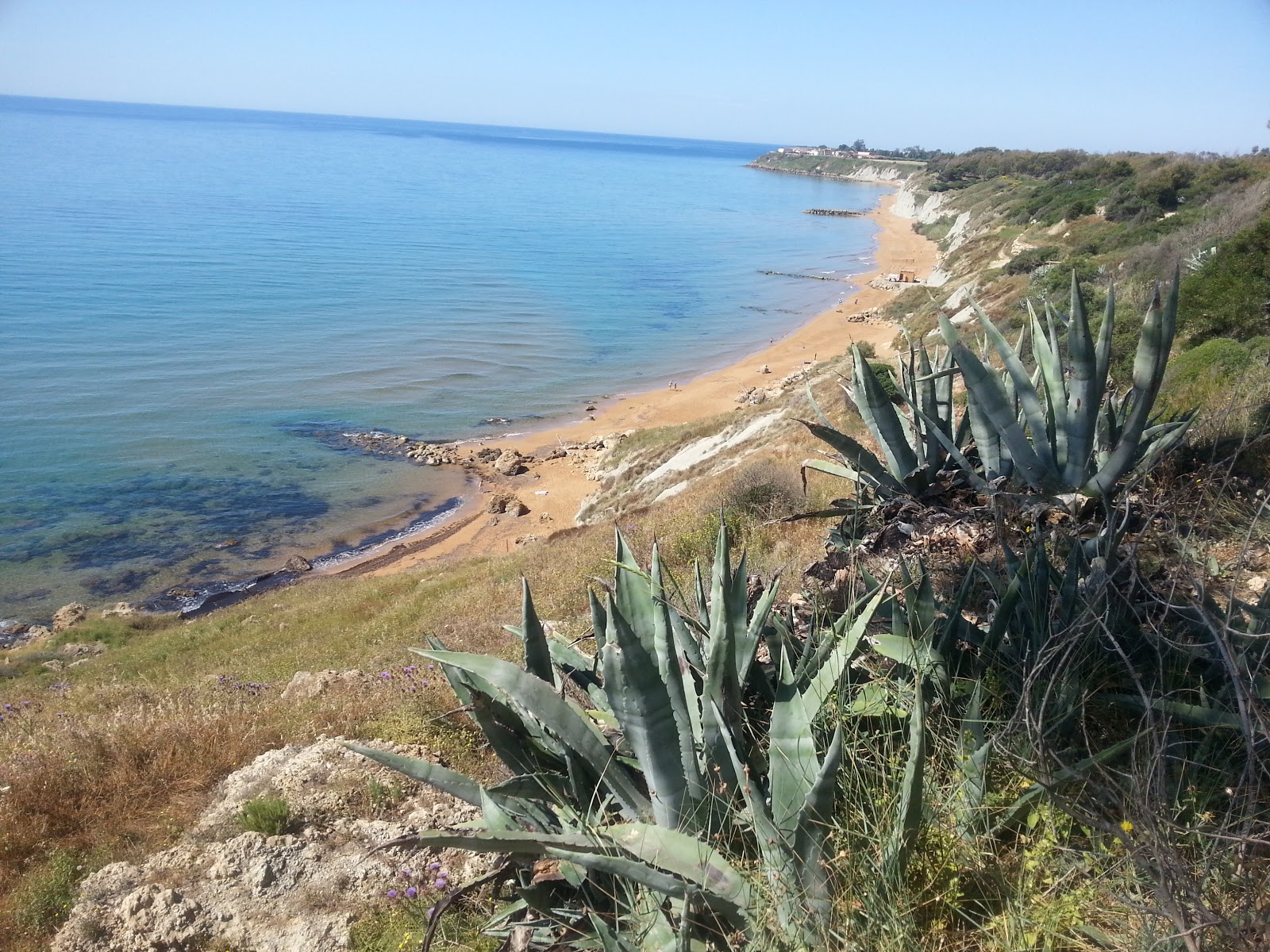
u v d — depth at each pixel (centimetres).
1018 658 321
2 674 2005
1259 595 393
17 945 448
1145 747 259
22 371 5656
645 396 5462
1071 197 6938
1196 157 6775
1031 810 259
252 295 8338
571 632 891
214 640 2031
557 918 280
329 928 404
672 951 236
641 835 247
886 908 221
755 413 3544
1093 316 1834
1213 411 650
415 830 484
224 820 535
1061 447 509
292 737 695
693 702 302
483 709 302
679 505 1905
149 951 409
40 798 598
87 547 3272
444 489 3966
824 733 288
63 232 11481
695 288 9600
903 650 314
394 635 1565
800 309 8519
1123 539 458
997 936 222
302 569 3122
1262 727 232
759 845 250
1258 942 190
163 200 15538
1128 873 225
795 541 946
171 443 4459
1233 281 1434
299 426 4809
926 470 583
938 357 673
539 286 9394
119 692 1269
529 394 5516
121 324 7056
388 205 16750
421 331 7212
